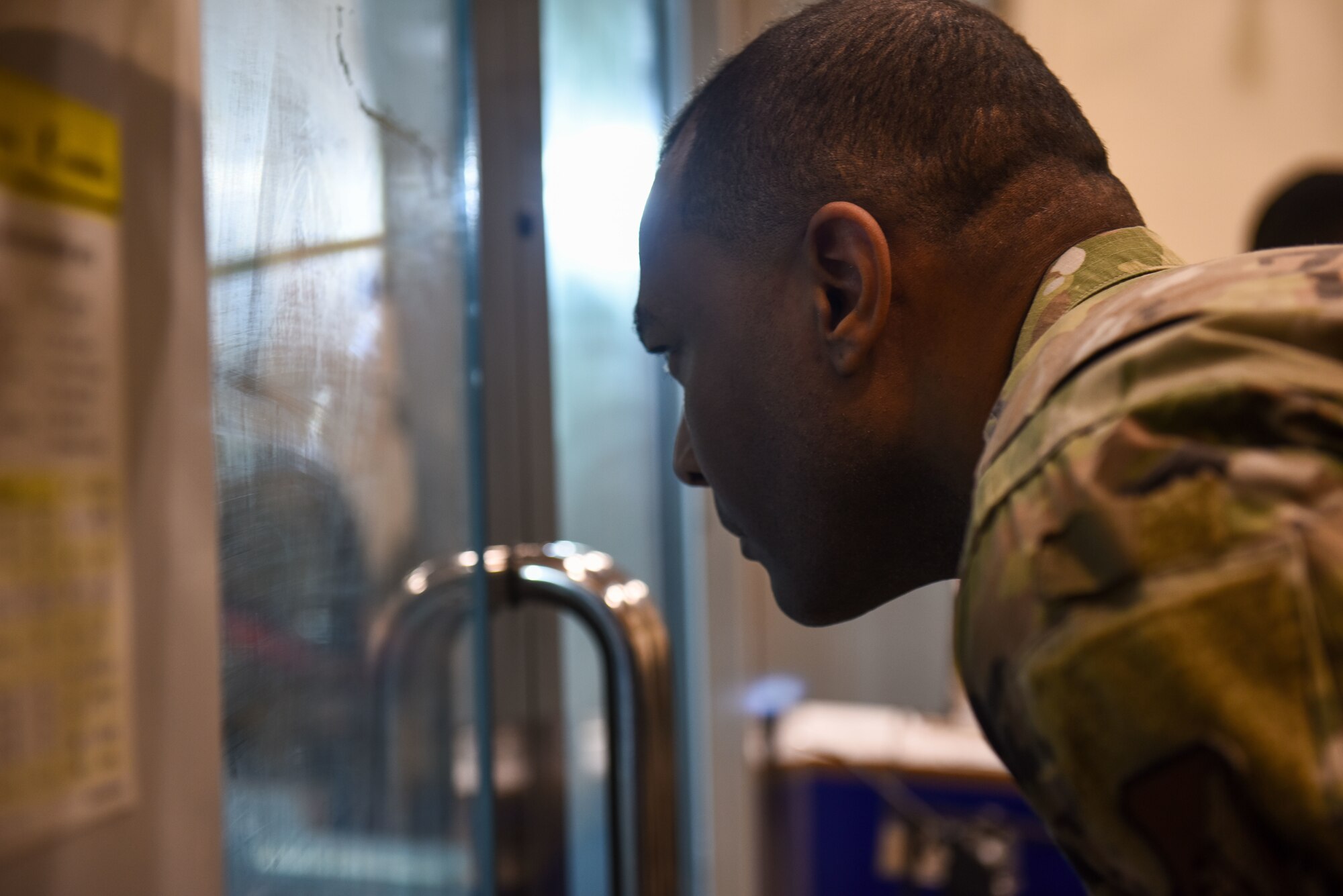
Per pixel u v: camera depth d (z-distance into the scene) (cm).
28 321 39
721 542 164
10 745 38
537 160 96
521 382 95
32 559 39
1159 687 32
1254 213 229
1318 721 30
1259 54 226
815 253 53
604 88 137
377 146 67
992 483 39
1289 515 32
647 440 153
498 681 90
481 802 75
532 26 96
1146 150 231
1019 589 36
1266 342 36
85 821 42
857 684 229
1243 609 32
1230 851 31
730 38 158
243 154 53
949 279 51
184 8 47
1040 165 52
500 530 91
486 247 90
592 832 131
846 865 183
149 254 45
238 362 53
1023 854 170
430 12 73
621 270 143
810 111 54
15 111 38
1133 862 33
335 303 62
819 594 59
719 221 57
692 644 160
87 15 41
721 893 163
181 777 47
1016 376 45
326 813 62
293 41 58
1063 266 50
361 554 65
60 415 40
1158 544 33
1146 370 37
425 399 73
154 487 45
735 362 57
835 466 55
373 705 67
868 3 57
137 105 44
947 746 186
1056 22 231
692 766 160
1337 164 226
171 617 46
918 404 53
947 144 52
